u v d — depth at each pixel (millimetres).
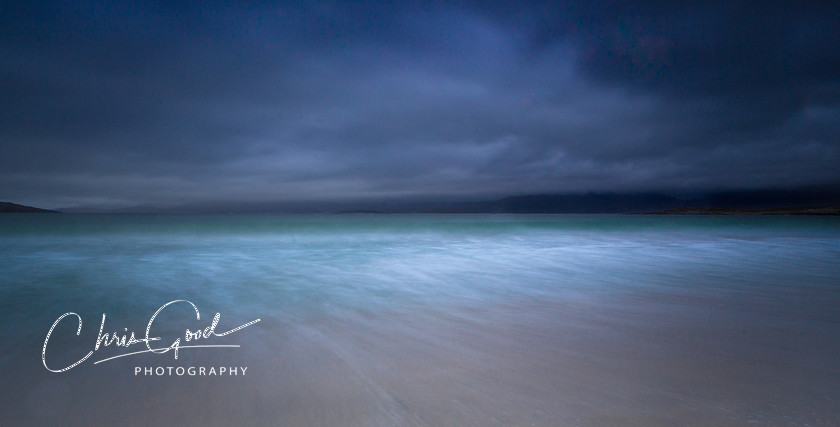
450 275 11078
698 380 3893
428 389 3711
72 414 3264
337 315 6660
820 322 6043
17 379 3961
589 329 5770
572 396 3553
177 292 8727
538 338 5320
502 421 3109
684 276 10625
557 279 10289
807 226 45281
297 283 9844
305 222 62719
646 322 6102
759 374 4031
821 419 3121
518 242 23594
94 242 23250
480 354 4699
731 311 6824
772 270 11734
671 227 43250
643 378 3945
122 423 3129
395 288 9133
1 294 8547
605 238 27234
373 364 4371
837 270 11672
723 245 20984
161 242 23422
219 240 25312
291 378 3980
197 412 3273
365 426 3043
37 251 18125
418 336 5449
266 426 3047
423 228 41094
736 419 3125
